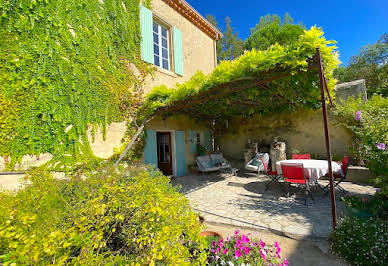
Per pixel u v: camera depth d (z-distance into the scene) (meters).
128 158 4.94
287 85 3.89
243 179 6.56
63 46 3.69
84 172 3.83
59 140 3.55
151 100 5.15
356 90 5.90
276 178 5.38
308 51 2.64
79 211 1.73
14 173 2.94
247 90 4.46
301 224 3.01
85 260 1.16
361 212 2.65
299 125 6.93
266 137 7.82
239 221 3.25
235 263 1.71
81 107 3.94
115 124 4.71
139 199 1.82
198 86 3.94
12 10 3.06
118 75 4.84
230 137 8.91
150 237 1.52
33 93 3.24
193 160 7.97
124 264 1.27
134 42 5.38
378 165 3.11
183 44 7.22
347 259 2.16
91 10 4.30
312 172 4.09
